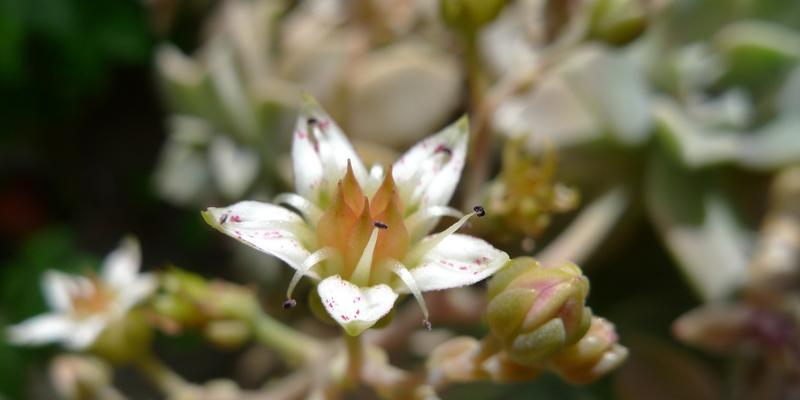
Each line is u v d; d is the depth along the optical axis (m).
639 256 0.14
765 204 0.14
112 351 0.12
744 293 0.13
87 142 0.20
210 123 0.15
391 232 0.10
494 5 0.12
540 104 0.13
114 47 0.19
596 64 0.13
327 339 0.14
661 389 0.14
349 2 0.14
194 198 0.15
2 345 0.17
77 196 0.20
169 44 0.18
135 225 0.19
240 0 0.15
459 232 0.11
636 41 0.13
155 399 0.17
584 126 0.13
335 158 0.10
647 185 0.13
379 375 0.11
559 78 0.14
